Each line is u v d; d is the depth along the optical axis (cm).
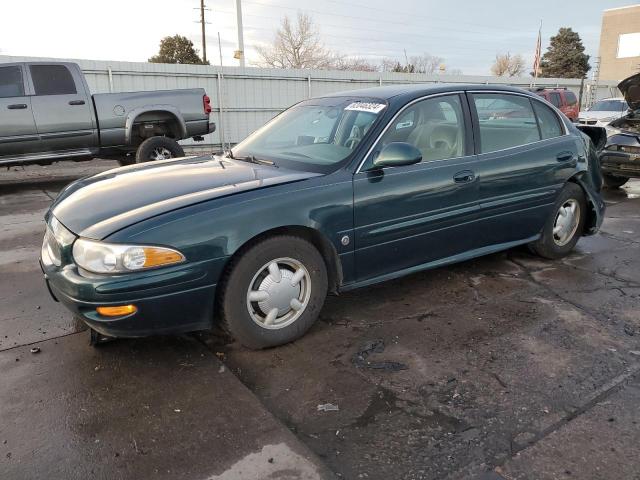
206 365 312
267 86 1789
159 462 231
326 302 404
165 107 951
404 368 309
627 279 452
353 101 408
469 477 223
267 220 308
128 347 333
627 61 4775
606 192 886
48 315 380
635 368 307
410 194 367
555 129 482
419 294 418
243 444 243
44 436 248
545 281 446
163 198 312
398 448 241
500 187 422
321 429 255
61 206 336
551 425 256
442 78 2286
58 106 863
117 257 275
